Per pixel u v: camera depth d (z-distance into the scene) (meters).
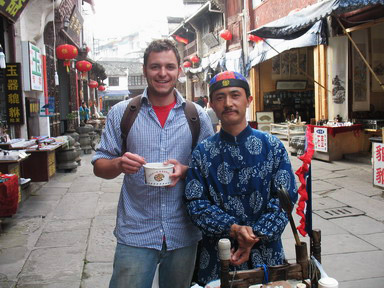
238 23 15.74
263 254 1.77
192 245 2.06
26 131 7.19
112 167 1.94
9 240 4.25
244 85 1.78
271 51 11.63
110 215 5.20
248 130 1.80
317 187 6.37
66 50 9.61
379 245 3.91
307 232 1.75
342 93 8.98
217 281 1.68
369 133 8.82
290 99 15.09
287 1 11.89
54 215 5.22
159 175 1.84
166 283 2.11
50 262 3.64
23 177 6.22
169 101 2.07
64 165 8.57
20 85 6.82
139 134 2.02
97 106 26.61
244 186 1.78
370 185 6.32
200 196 1.81
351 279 3.20
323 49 9.26
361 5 6.07
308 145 1.66
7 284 3.19
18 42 7.03
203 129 2.13
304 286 1.47
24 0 6.25
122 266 1.96
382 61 9.18
